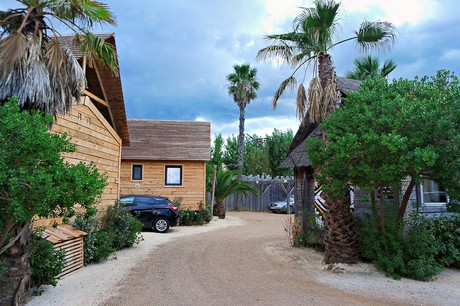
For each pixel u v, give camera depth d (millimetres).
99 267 9219
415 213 9211
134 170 21672
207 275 8531
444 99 7723
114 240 11398
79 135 10531
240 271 8984
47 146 5242
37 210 5262
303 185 13289
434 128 7191
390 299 6844
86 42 8242
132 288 7359
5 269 5797
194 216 20609
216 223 21547
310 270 9164
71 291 7055
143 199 17000
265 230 18000
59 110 7543
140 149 21766
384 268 8695
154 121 24203
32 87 6574
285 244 13281
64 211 6098
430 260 8289
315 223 12312
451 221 9766
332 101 9695
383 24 10070
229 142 43375
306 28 10289
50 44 7070
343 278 8312
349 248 9445
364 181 7914
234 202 31781
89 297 6703
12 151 5020
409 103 7496
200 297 6801
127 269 9039
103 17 7863
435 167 7477
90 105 11281
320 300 6680
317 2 9938
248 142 44344
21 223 5992
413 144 7250
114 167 13328
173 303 6441
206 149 22391
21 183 5008
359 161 7875
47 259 6902
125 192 21391
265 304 6406
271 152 39719
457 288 7633
